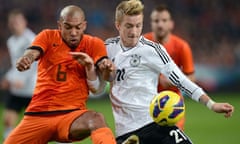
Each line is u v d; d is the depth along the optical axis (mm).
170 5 101562
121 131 21406
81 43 21734
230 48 95125
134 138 20594
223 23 101250
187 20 100938
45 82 21406
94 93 22078
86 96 21812
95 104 68875
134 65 21500
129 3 20969
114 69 21125
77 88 21406
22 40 38844
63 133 20906
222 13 102375
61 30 21500
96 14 96188
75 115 20906
